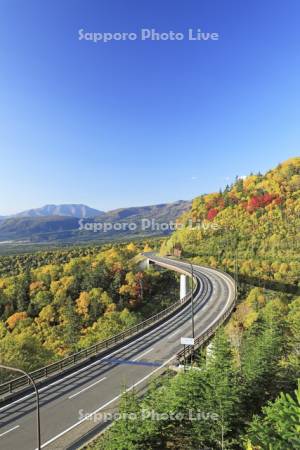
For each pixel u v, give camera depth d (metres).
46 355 62.66
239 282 92.44
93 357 39.97
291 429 10.62
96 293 98.38
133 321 84.44
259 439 12.62
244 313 66.50
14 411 27.11
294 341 37.16
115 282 105.19
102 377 34.16
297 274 95.50
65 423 24.98
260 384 24.75
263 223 132.75
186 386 21.56
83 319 92.88
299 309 61.12
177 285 110.69
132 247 170.50
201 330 51.84
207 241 134.50
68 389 31.30
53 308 96.75
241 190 164.88
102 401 28.56
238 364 27.30
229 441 20.27
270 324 36.50
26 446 22.06
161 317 60.12
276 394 25.23
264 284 94.56
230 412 20.33
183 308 67.88
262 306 70.94
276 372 26.77
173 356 40.09
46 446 21.98
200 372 22.56
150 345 45.19
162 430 19.94
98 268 111.12
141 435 18.62
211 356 24.19
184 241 140.38
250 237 127.25
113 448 18.67
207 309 66.12
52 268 118.81
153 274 114.44
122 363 38.22
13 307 103.44
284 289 90.94
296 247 111.50
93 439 22.64
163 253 141.62
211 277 95.50
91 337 76.38
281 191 147.75
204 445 20.55
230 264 113.31
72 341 81.44
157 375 33.81
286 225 125.75
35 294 103.94
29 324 92.94
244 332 41.91
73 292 102.81
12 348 57.69
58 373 34.59
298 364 28.73
